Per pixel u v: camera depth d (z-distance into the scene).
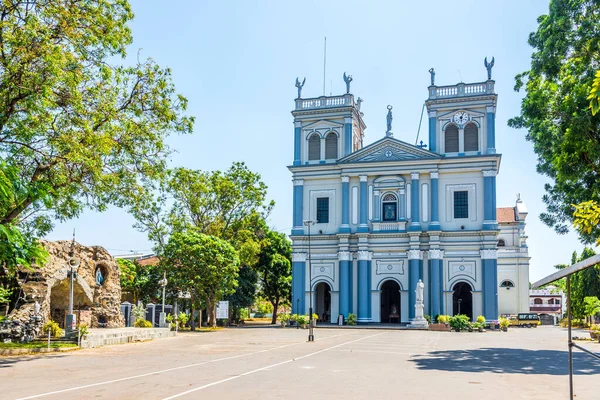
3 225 15.38
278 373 17.34
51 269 31.38
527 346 30.50
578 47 24.62
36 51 20.89
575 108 23.72
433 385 15.06
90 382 15.23
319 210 57.47
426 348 28.53
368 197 56.09
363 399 12.60
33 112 22.02
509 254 70.88
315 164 57.38
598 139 23.05
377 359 22.34
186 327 50.75
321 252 56.81
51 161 22.98
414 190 54.59
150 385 14.60
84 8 23.75
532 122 28.11
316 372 17.67
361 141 64.81
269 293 68.62
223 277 48.62
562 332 48.19
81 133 23.03
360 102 65.56
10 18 21.41
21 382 15.34
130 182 26.25
